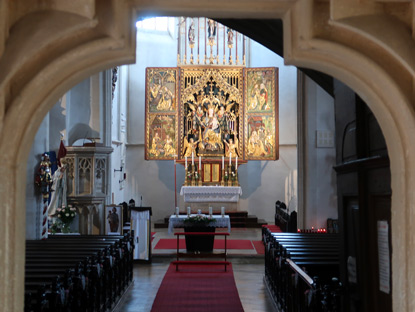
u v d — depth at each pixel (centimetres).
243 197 2208
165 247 1498
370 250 370
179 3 258
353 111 412
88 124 1414
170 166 2206
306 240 905
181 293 947
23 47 233
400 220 261
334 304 420
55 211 1155
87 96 1421
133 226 1283
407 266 255
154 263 1296
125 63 271
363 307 377
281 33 938
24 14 243
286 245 826
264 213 2203
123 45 250
